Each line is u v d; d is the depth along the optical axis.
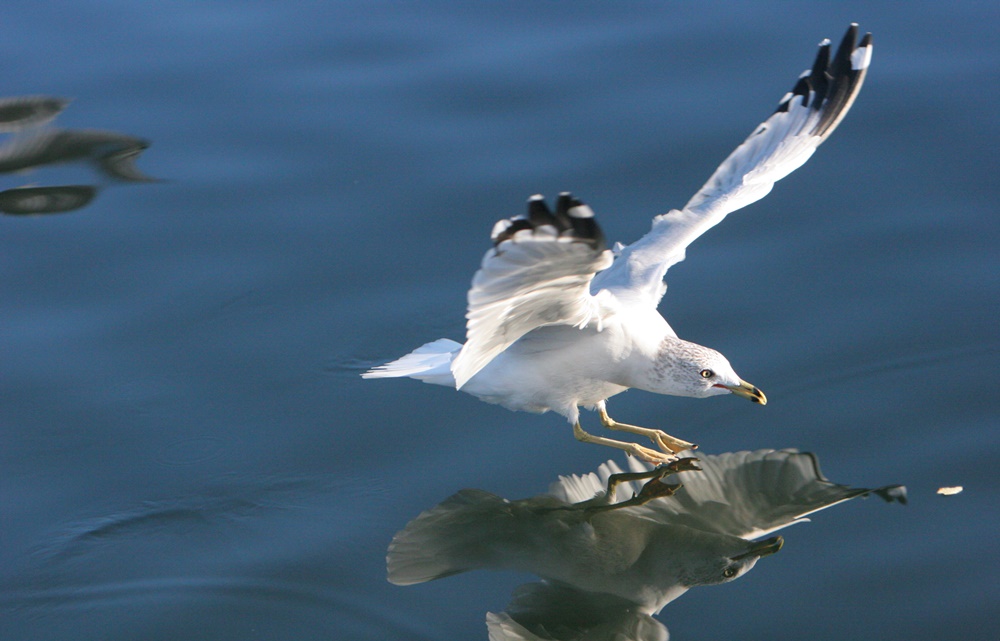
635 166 15.84
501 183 15.70
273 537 10.70
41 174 16.30
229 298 14.03
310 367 13.02
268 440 11.97
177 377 12.84
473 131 16.75
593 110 17.00
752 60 17.77
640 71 17.72
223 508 11.05
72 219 15.34
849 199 15.25
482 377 11.49
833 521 10.59
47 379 12.73
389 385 12.77
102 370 12.91
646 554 10.35
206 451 11.82
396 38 18.84
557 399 11.55
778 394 12.36
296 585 10.12
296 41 18.92
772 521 10.67
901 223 14.73
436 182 15.81
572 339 11.11
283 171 16.19
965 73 17.27
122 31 19.31
